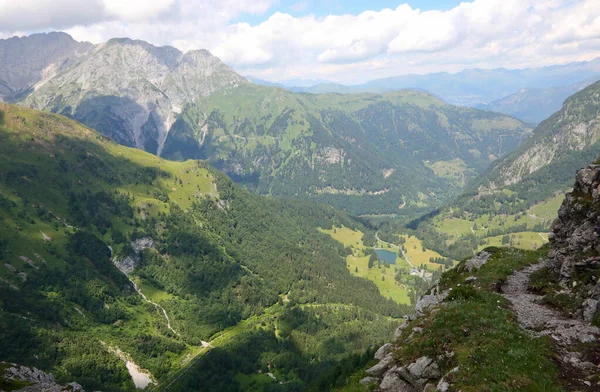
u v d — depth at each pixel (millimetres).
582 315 36906
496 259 62625
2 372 47812
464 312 36562
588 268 42281
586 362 28719
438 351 31703
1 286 199375
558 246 50781
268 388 168375
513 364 27625
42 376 51531
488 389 25266
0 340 165625
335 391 38719
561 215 52094
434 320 37344
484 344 30438
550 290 44344
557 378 26891
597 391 25094
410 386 31203
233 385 171250
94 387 162500
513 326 33875
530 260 59938
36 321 187250
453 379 27359
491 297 42750
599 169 48562
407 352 33750
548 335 33062
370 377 35656
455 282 57812
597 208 45062
